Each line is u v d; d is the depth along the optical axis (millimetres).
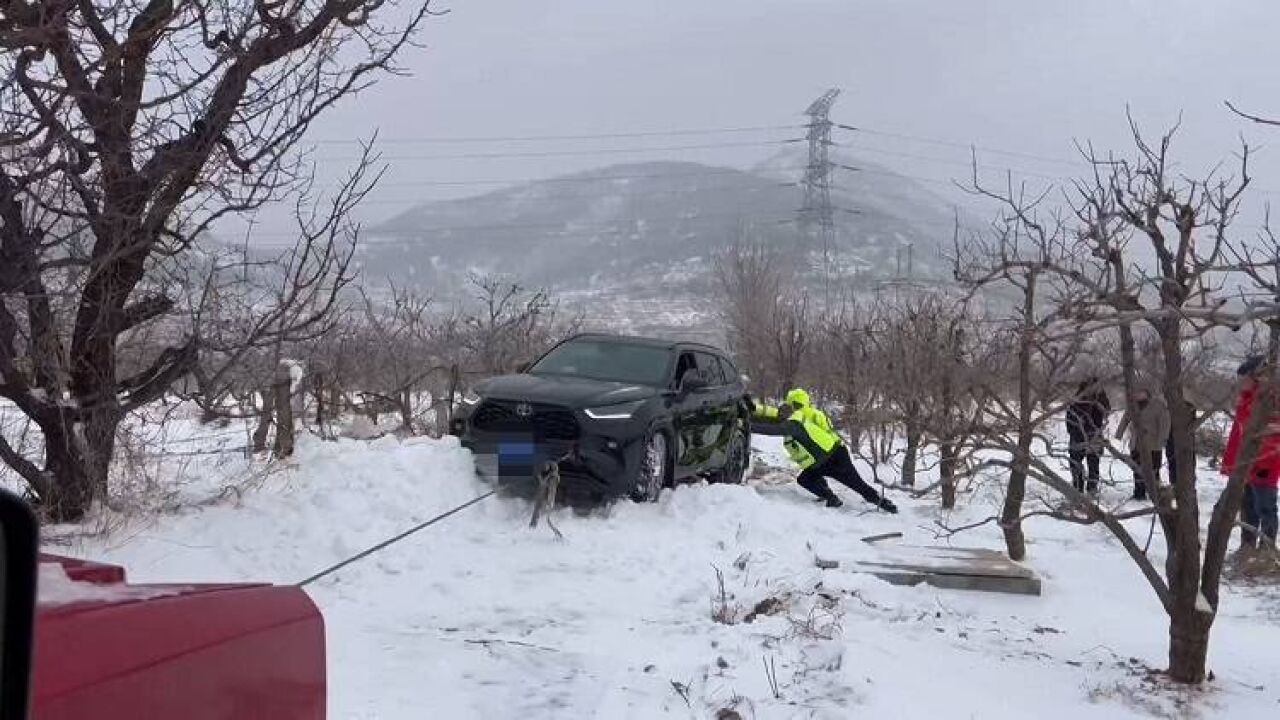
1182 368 5879
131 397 8062
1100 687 5676
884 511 11391
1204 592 5848
